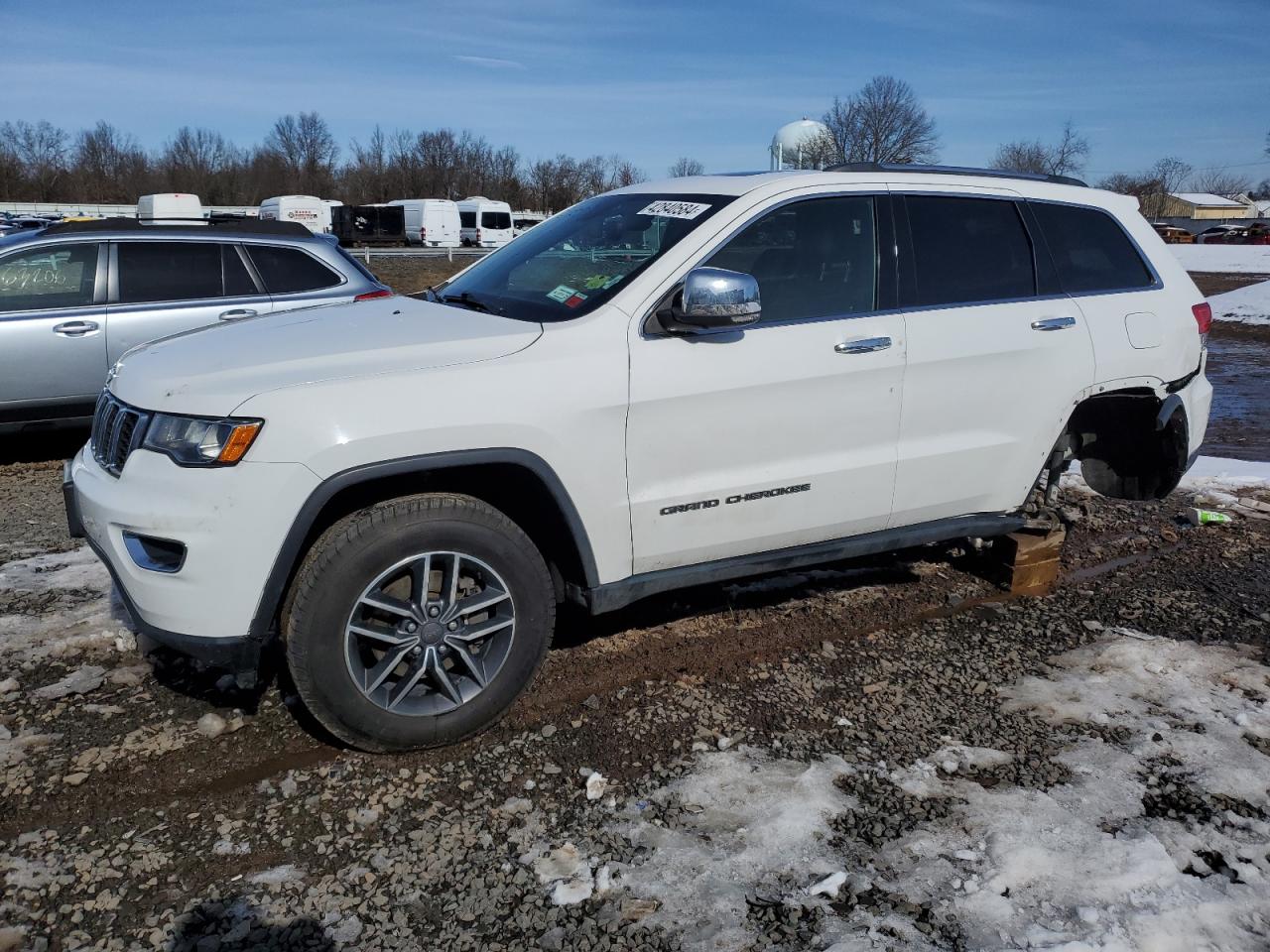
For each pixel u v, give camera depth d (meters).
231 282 7.23
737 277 3.29
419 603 3.11
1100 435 5.18
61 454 7.32
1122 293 4.62
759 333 3.64
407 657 3.18
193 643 2.96
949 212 4.20
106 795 2.99
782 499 3.75
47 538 5.24
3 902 2.54
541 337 3.31
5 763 3.13
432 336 3.28
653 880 2.67
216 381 3.01
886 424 3.94
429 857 2.75
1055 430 4.40
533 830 2.87
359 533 2.98
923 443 4.06
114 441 3.21
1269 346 16.56
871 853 2.79
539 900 2.59
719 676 3.84
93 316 6.82
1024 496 4.47
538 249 4.16
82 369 6.83
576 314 3.45
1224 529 5.83
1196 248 47.56
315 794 3.02
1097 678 3.88
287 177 78.25
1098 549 5.44
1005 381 4.20
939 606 4.60
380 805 2.97
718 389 3.52
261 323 3.66
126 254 6.98
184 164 76.25
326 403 2.95
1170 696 3.75
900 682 3.83
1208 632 4.39
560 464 3.27
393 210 52.19
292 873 2.68
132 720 3.41
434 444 3.05
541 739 3.36
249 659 3.01
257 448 2.87
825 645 4.10
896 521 4.13
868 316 3.88
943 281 4.12
